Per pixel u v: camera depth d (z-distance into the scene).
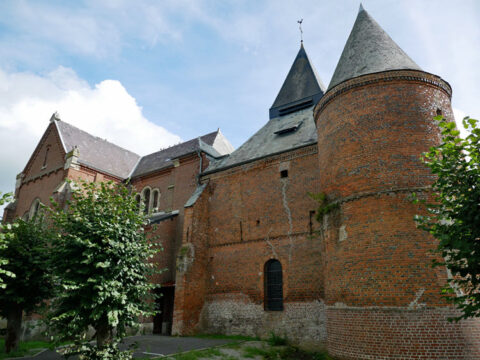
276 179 20.38
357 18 19.20
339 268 13.96
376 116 14.52
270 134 24.44
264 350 15.72
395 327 11.87
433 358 11.19
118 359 11.36
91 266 11.61
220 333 19.59
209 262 21.58
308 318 16.86
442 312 11.57
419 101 14.44
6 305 15.03
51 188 29.25
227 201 22.22
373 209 13.46
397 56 16.02
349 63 17.02
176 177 27.31
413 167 13.47
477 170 8.25
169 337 18.72
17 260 14.64
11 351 14.70
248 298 19.23
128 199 13.36
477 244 7.93
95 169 29.77
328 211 15.20
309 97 25.98
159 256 23.39
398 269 12.38
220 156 26.91
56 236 12.36
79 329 11.36
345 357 12.89
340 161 15.09
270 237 19.45
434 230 9.00
